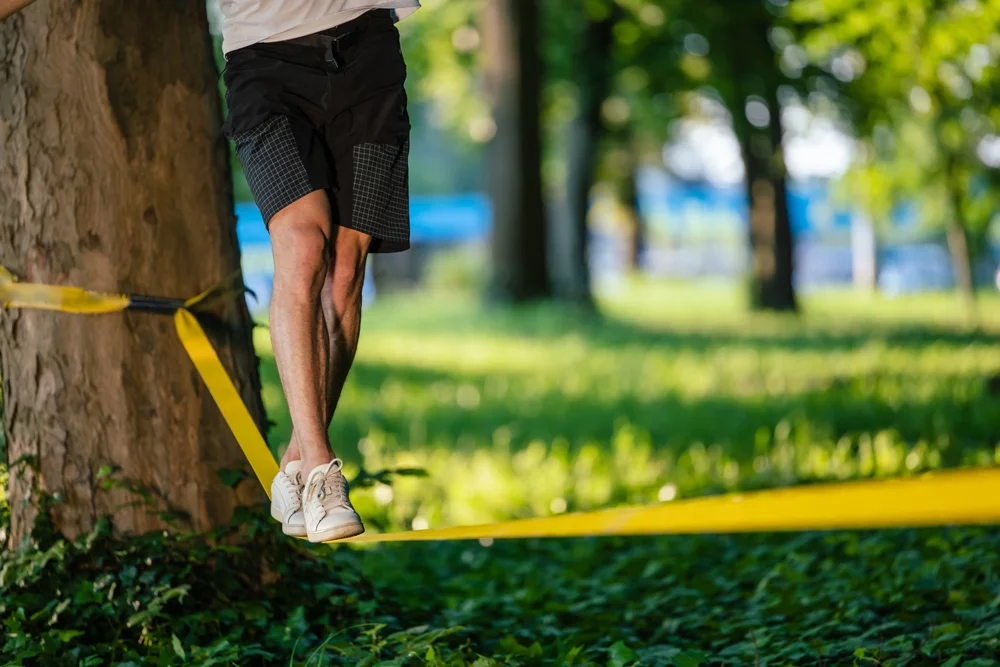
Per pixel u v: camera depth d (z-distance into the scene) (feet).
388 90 15.21
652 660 16.35
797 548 24.57
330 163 15.17
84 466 17.04
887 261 221.05
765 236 124.16
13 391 17.31
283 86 14.83
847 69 100.17
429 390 59.77
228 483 17.13
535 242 108.37
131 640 15.70
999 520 8.28
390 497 32.27
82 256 16.87
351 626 16.98
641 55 116.57
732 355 76.89
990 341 79.51
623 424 46.03
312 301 14.51
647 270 256.32
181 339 17.11
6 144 17.01
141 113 16.97
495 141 108.27
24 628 15.57
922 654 15.88
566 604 20.72
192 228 17.31
